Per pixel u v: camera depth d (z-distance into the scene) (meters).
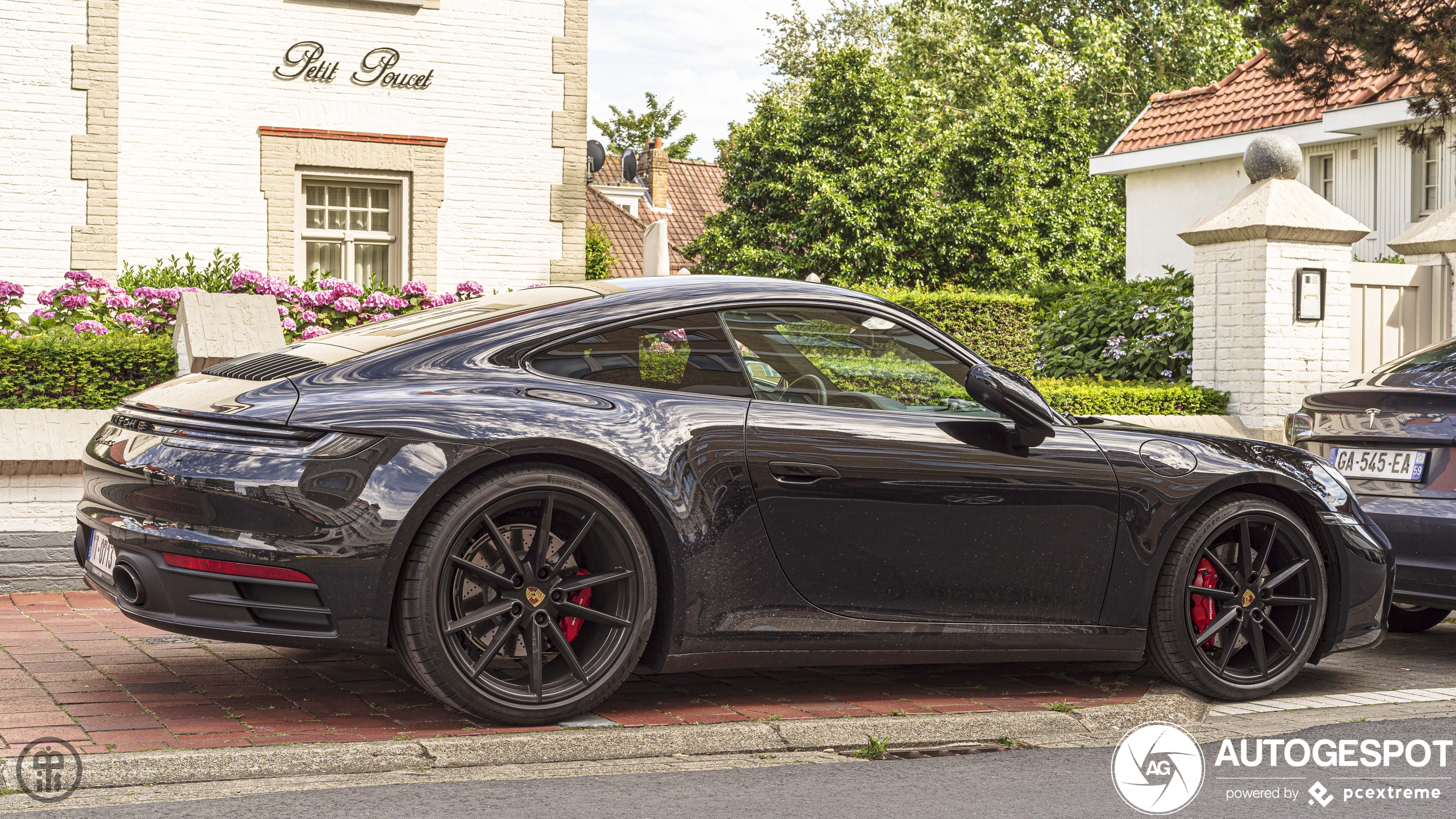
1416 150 13.18
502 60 13.38
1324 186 20.17
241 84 12.48
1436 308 10.12
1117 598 4.61
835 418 4.32
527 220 13.55
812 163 27.30
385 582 3.72
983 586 4.43
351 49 12.84
